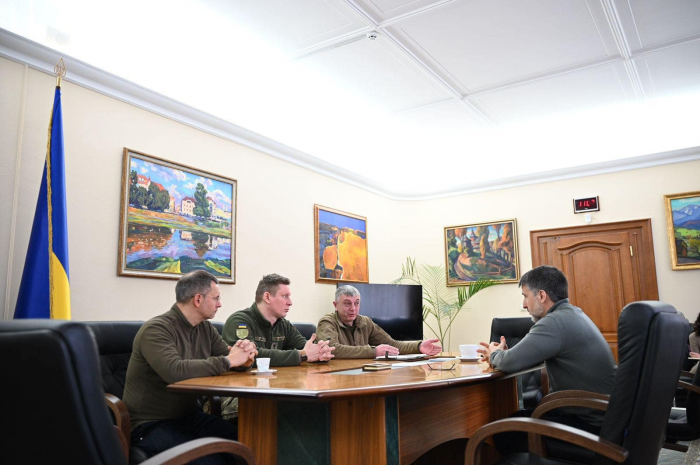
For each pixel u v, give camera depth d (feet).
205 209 16.40
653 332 4.94
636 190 22.25
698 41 15.17
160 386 8.01
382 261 25.30
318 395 5.27
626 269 22.17
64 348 2.96
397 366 8.92
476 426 8.73
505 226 24.72
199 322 8.91
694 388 9.12
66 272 11.21
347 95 19.01
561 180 23.79
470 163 25.63
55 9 13.17
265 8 13.76
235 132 17.63
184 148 16.07
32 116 12.34
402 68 16.84
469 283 25.20
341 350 10.87
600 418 7.47
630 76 17.42
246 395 5.82
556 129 22.39
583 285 22.98
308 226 20.90
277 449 6.58
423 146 24.39
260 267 18.37
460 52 15.88
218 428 7.93
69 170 12.97
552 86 18.19
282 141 19.92
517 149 24.34
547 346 7.72
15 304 11.62
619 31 14.65
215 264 16.53
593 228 22.93
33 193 12.18
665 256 21.45
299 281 20.12
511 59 16.31
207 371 7.55
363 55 16.06
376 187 25.13
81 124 13.33
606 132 22.38
